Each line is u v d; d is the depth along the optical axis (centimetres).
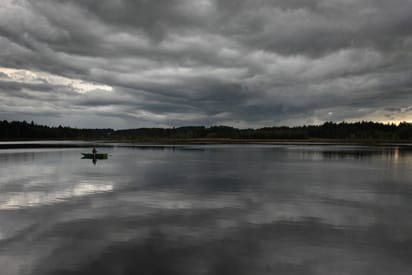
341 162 4656
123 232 1268
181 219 1464
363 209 1686
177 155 6112
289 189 2289
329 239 1205
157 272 916
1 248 1091
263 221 1441
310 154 6575
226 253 1059
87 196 1994
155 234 1247
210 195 2044
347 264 983
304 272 927
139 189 2259
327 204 1800
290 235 1248
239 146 11075
